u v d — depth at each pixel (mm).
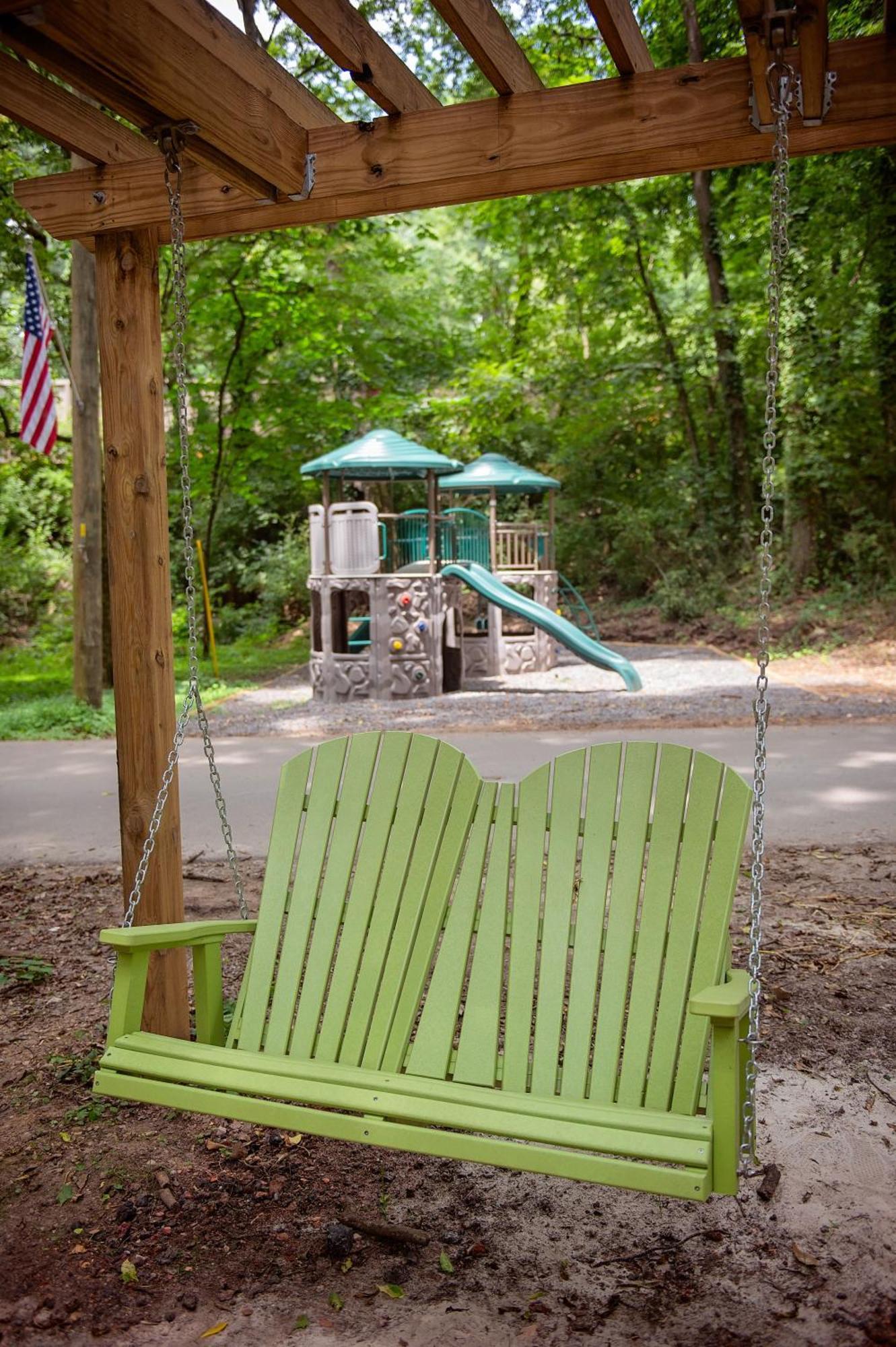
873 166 15258
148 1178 2797
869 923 4602
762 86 2678
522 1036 2688
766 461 2684
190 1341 2170
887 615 15984
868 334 16656
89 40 2273
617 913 2693
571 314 24344
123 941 2703
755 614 18453
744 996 2211
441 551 16062
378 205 3289
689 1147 2145
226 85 2779
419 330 23203
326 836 3096
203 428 17547
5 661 19297
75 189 3348
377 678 13312
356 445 14039
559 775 2857
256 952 3043
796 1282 2318
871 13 11062
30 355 11031
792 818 6363
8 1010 3922
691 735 9375
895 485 17281
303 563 22656
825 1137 2912
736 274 21547
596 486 24516
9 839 6527
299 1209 2660
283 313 16250
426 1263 2434
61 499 23781
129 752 3428
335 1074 2531
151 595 3414
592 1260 2432
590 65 16016
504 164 3033
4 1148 2947
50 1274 2396
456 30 2658
